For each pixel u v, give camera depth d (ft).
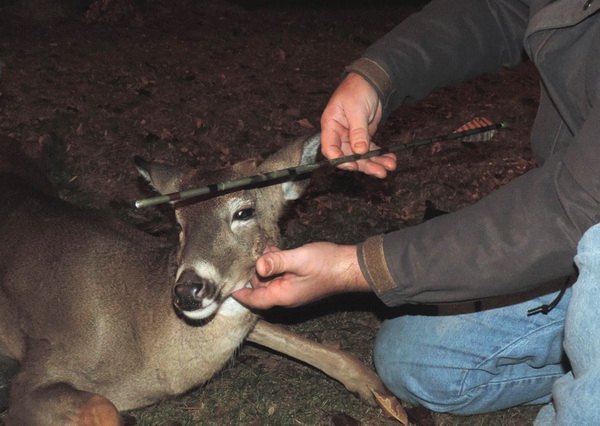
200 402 5.07
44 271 4.94
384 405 4.95
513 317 4.63
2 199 5.57
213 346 4.79
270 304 3.73
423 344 4.84
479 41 4.67
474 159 9.41
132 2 16.85
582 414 3.18
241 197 4.49
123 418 4.85
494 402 4.94
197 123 9.84
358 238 7.34
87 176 8.05
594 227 3.04
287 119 10.44
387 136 9.96
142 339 4.72
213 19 17.52
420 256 3.33
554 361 4.77
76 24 15.89
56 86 11.03
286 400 5.11
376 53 4.45
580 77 3.54
